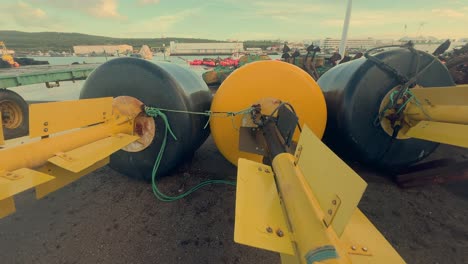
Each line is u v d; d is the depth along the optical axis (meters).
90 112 1.90
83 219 2.40
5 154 1.27
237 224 1.02
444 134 2.15
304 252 0.81
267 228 1.02
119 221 2.38
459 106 2.01
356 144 2.88
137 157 2.86
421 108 2.38
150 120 2.65
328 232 0.82
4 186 1.14
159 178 3.16
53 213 2.49
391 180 3.18
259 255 2.00
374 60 2.66
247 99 2.76
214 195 2.85
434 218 2.48
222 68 12.62
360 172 3.38
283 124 2.00
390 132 2.78
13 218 2.40
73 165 1.49
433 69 2.71
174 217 2.45
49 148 1.52
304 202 0.99
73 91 11.01
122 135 2.17
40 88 12.05
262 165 1.65
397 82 2.68
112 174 3.29
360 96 2.73
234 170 3.48
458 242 2.16
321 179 0.94
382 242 0.97
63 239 2.12
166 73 2.56
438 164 2.98
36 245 2.05
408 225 2.38
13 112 5.01
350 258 0.88
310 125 2.84
